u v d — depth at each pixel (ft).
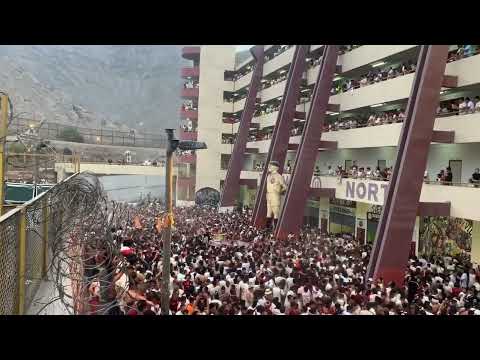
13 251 21.63
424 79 73.87
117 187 229.04
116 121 473.26
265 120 163.43
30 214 26.18
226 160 194.29
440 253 85.61
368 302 47.24
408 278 65.31
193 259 63.36
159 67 555.28
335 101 117.39
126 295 33.63
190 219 114.93
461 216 73.77
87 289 26.96
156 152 213.05
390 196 74.64
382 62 104.53
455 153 88.79
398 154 75.36
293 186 109.50
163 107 510.99
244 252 73.36
